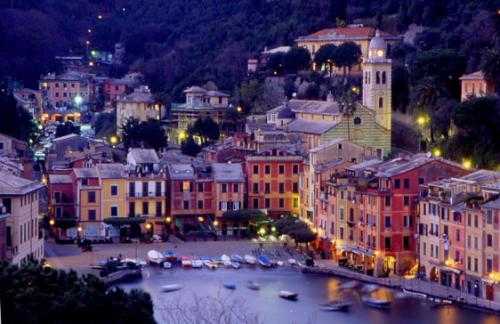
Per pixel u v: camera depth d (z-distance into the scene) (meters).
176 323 199.75
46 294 153.00
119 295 157.75
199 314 195.62
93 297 153.25
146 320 157.38
